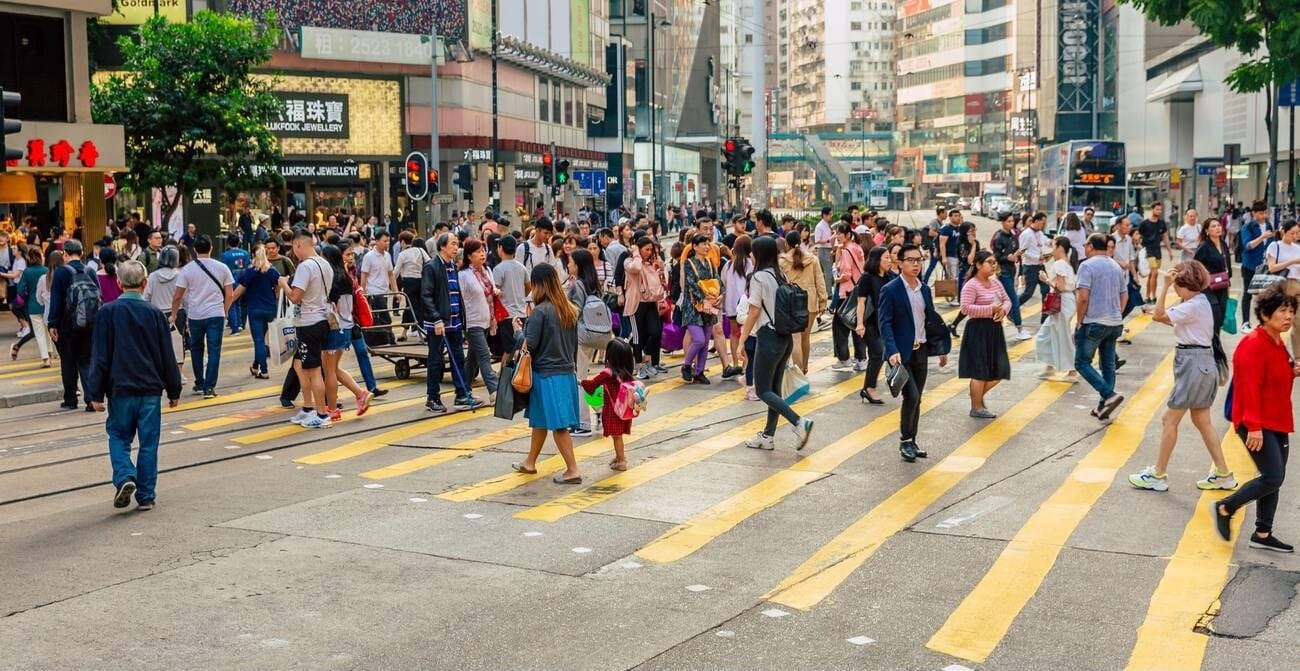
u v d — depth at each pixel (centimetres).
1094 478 1123
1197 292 1052
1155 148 7294
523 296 1580
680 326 1781
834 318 1833
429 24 4819
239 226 4019
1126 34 8344
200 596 795
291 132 4609
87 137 3014
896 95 17412
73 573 846
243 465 1219
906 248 1189
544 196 6234
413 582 827
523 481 1134
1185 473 1141
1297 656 687
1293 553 884
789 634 726
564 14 6606
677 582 828
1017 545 909
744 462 1210
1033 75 12444
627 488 1103
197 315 1644
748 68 16438
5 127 1450
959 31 15000
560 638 718
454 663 678
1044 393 1611
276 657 686
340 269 1484
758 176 9219
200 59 3588
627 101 8469
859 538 934
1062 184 5519
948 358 1970
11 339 2389
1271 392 880
